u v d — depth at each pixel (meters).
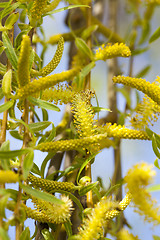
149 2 0.84
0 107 0.62
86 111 0.65
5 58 0.75
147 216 0.58
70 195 0.65
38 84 0.60
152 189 0.58
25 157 0.60
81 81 0.67
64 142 0.60
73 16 0.88
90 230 0.60
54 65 0.68
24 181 0.65
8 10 0.67
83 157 0.70
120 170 0.82
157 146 0.63
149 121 0.63
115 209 0.63
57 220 0.62
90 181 0.67
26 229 0.61
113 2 0.94
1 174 0.56
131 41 0.82
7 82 0.63
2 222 0.57
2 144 0.60
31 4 0.68
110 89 0.86
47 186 0.64
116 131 0.62
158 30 0.74
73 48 0.85
